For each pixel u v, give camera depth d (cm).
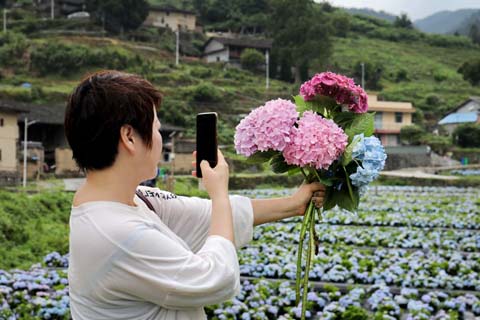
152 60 7262
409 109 6191
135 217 217
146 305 216
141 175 224
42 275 883
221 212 229
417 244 1309
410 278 895
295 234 1434
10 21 7912
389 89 8094
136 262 209
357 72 8131
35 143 3681
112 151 215
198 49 8456
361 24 11862
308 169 282
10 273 912
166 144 4434
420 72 9338
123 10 7894
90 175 221
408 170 5016
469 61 8906
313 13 7875
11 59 6581
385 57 9812
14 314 691
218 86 6869
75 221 218
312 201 285
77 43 7281
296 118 275
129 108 213
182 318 219
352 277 928
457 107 6669
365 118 289
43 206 1562
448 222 1727
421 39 11856
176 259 210
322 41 7512
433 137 6028
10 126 3322
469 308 780
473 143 5762
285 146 273
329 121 276
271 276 956
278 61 7794
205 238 259
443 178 3766
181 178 3422
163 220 257
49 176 3731
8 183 3250
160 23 8788
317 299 764
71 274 221
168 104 5638
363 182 276
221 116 6006
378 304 748
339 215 1844
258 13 10106
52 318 705
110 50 6919
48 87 6012
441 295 816
